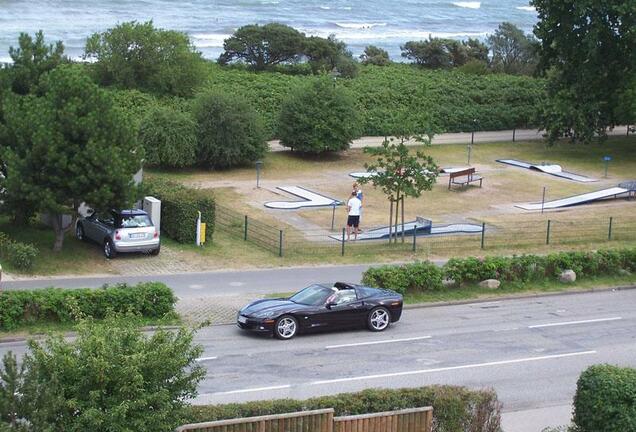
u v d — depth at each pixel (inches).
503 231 2003.0
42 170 1514.5
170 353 711.7
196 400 983.0
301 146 2819.9
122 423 663.8
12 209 1569.9
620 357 1234.6
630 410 816.9
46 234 1717.5
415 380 1096.2
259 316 1224.2
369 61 4562.0
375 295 1302.9
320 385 1059.9
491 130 3454.7
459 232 1979.6
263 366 1117.1
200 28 6865.2
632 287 1641.2
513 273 1588.3
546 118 3080.7
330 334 1275.8
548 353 1238.3
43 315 1205.1
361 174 2637.8
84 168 1514.5
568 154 3051.2
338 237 1902.1
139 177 1865.2
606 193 2378.2
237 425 753.0
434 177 1834.4
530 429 957.2
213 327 1275.8
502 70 4655.5
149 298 1267.2
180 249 1721.2
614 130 3508.9
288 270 1631.4
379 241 1884.8
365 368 1131.9
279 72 4025.6
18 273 1482.5
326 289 1290.6
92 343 688.4
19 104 1609.3
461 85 3722.9
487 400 857.5
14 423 638.5
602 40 2955.2
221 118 2578.7
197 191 1822.1
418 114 3218.5
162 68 3122.5
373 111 3324.3
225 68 3978.8
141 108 2901.1
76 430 660.7
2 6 6806.1
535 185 2549.2
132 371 675.4
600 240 1961.1
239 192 2342.5
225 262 1662.2
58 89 1552.7
